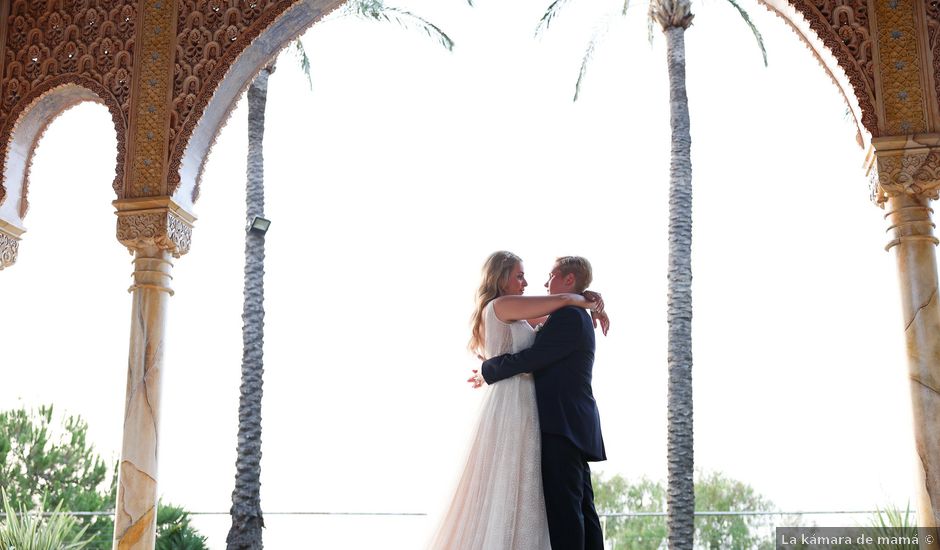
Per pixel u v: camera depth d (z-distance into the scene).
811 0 5.09
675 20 12.02
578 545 3.49
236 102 6.06
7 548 6.69
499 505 3.52
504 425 3.64
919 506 4.48
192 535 10.39
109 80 5.96
